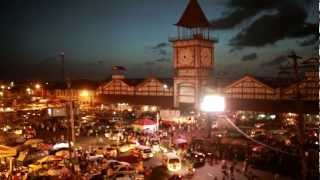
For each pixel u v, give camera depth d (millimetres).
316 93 50719
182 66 71500
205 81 70312
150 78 76688
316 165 32062
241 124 57688
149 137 47469
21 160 34344
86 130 54469
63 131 55406
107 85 84625
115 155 38500
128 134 49375
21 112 63688
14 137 44250
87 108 79938
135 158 35844
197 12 71625
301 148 24406
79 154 37719
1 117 59688
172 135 49406
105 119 63656
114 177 30797
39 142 41406
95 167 33188
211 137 46625
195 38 69188
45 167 32625
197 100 69062
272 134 46031
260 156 37094
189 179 33438
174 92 72750
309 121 52219
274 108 58875
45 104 67812
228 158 39562
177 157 35812
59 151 37312
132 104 78188
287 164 34438
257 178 32656
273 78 64125
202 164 37781
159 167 35375
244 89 63500
